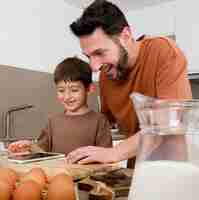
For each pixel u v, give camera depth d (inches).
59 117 53.3
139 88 40.4
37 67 89.1
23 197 19.0
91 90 55.3
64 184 19.7
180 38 100.7
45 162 34.1
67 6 99.8
